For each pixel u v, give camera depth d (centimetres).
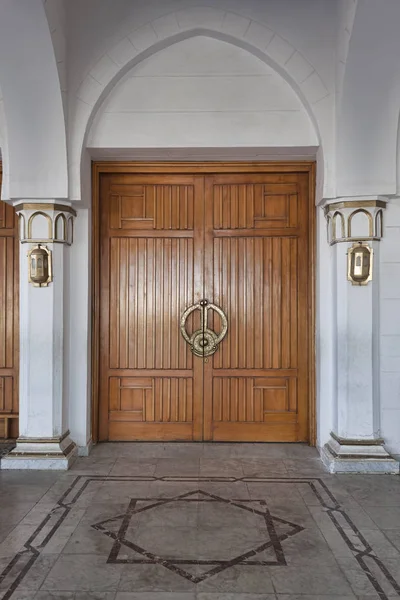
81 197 502
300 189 563
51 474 469
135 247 568
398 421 509
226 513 387
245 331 564
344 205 494
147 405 565
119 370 565
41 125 479
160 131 511
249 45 496
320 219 531
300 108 511
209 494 423
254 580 296
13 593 281
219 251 566
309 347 554
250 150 521
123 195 568
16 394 565
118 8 491
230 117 511
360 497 419
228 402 564
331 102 492
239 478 461
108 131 513
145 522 371
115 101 513
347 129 477
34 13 409
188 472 475
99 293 563
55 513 385
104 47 493
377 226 496
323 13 488
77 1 490
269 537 349
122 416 566
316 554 326
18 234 570
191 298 566
